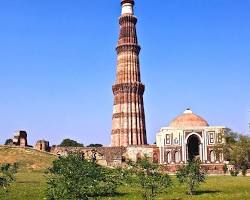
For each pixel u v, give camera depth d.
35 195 42.19
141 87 116.75
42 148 105.62
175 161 107.12
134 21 121.81
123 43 119.38
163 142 109.06
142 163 43.12
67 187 26.11
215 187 53.25
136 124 114.00
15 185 51.69
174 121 115.75
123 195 43.50
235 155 89.50
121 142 112.69
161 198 41.56
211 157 107.19
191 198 41.38
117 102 116.06
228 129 106.31
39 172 77.12
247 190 48.41
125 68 117.75
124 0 122.81
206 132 108.62
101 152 107.12
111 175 43.94
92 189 27.89
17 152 91.94
